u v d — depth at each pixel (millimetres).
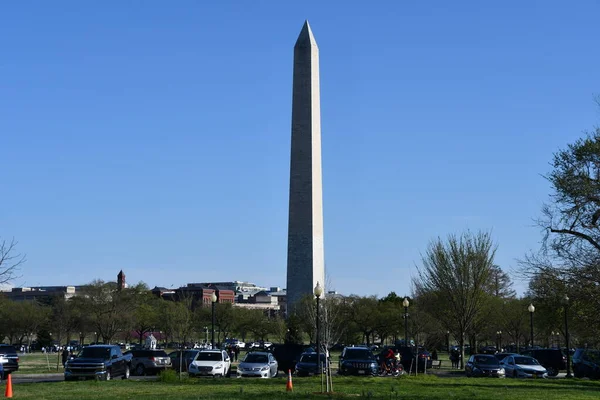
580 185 32594
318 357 44312
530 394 31453
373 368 45688
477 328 78000
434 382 39688
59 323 102438
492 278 91250
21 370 61594
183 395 29797
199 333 136875
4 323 121375
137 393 31141
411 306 93562
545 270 32062
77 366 41938
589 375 49062
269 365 46656
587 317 31484
